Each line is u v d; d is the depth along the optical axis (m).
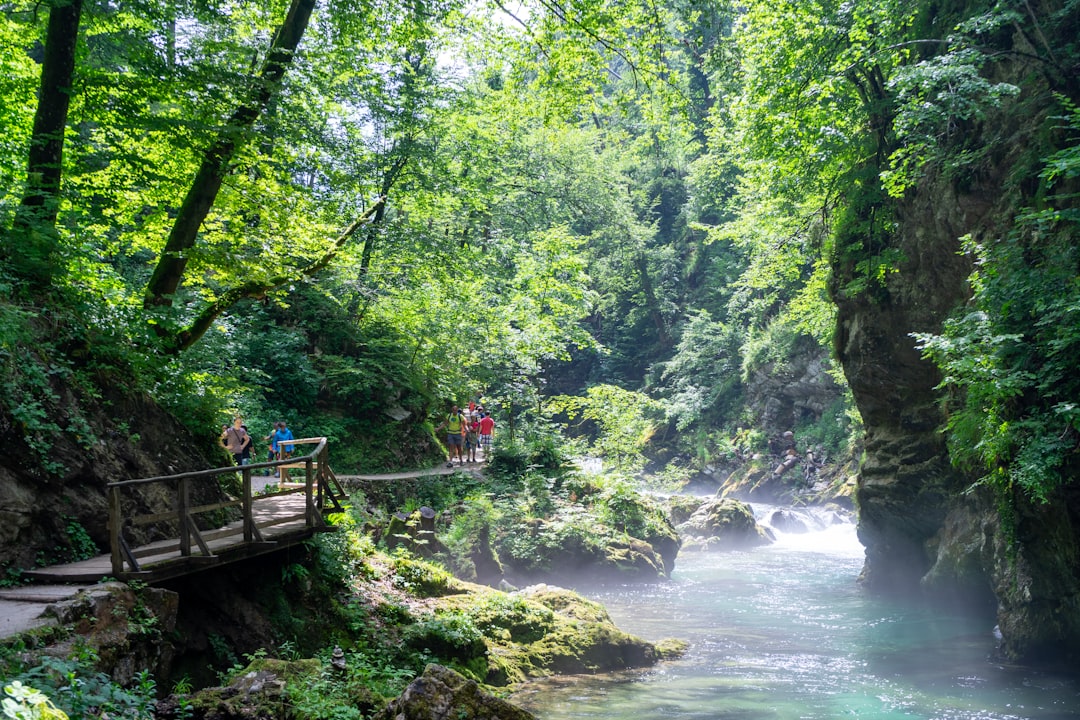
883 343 19.48
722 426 47.72
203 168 14.13
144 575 8.87
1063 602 13.17
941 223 17.00
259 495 15.47
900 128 15.88
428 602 13.45
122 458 11.16
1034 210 13.85
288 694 7.82
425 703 6.86
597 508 24.22
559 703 11.05
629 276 56.00
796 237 25.09
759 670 12.98
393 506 21.69
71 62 12.51
